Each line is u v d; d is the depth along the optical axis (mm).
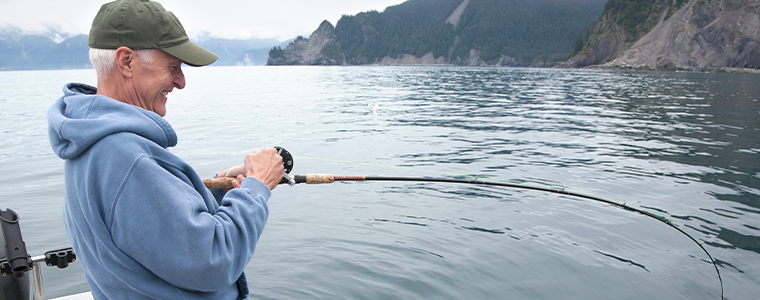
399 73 60688
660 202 4961
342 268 3365
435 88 25766
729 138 8977
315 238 3881
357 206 4699
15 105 15094
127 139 1061
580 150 7688
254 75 51562
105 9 1185
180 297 1127
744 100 17641
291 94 20266
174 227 1039
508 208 4672
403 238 3889
